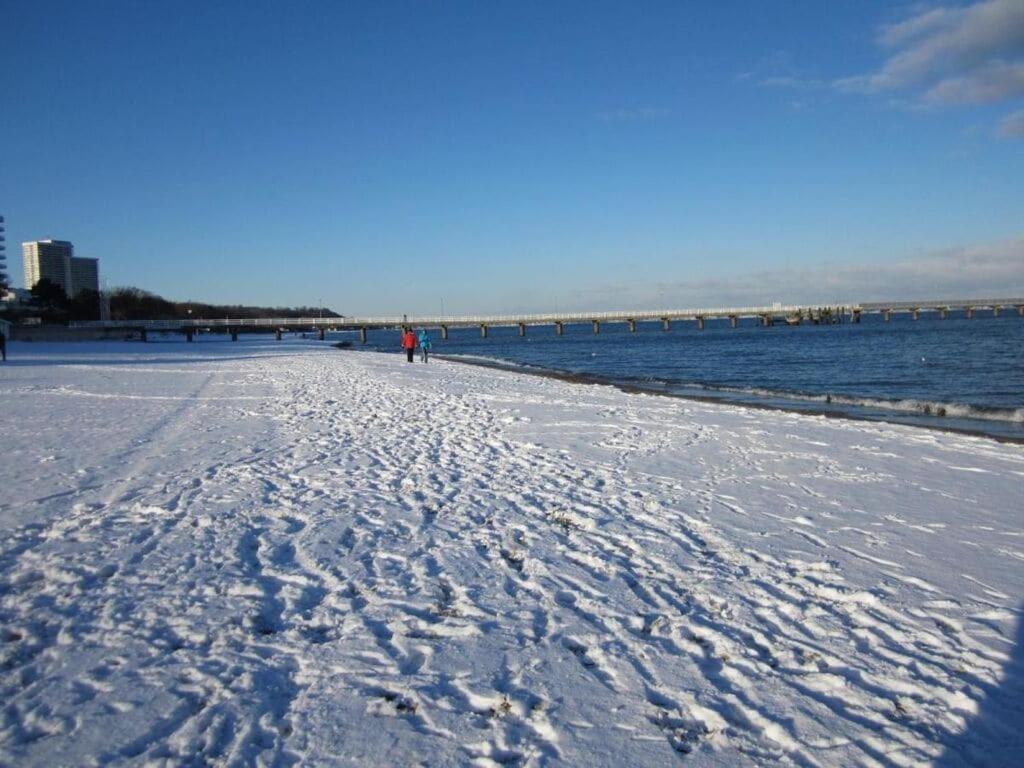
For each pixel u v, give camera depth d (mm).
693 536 5801
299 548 5480
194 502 6777
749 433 11234
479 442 10281
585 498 7023
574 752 2969
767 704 3314
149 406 14961
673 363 36750
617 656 3783
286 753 2945
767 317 122750
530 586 4758
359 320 101875
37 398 16641
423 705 3305
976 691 3398
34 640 3938
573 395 17500
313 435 10883
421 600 4516
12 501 6781
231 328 101750
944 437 10914
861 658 3734
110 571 4984
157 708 3275
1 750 2959
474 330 172375
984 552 5367
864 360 33875
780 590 4660
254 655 3785
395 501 6891
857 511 6547
